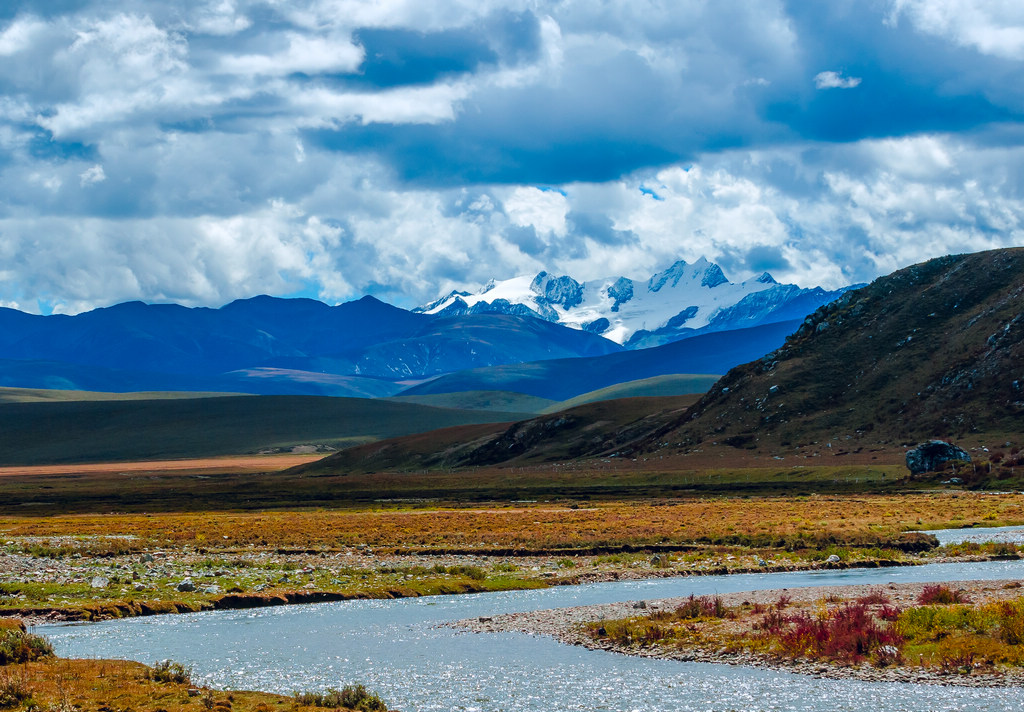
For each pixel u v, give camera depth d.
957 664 52.72
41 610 76.75
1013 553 105.94
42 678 50.91
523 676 54.34
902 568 98.81
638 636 63.44
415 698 50.06
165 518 199.75
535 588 91.75
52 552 117.88
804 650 57.25
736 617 67.44
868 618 62.25
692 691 50.34
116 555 117.88
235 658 60.06
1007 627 56.56
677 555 113.12
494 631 68.19
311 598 85.31
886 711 45.81
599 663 57.22
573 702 48.84
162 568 102.56
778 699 48.44
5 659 55.38
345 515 196.25
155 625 72.69
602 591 87.88
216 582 91.88
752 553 112.56
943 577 89.94
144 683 50.06
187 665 57.97
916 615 61.44
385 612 78.25
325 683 53.34
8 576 94.31
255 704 47.00
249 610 80.19
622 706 47.97
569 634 65.94
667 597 82.31
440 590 89.81
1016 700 47.03
